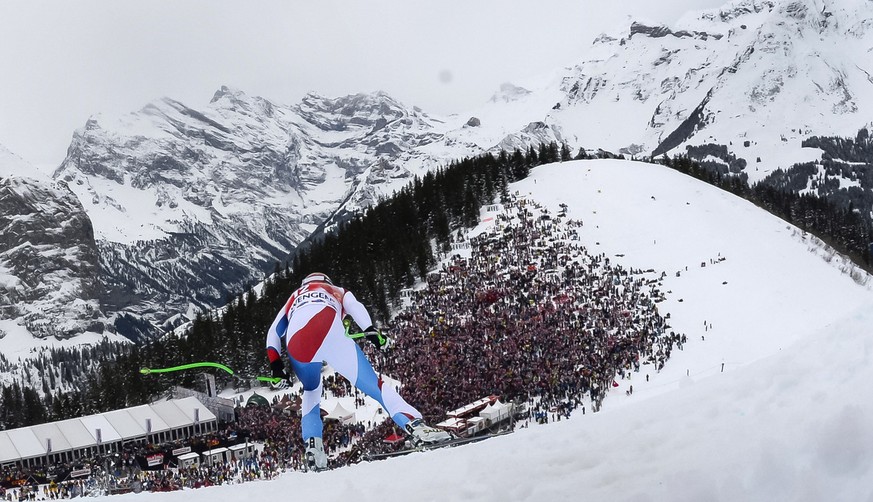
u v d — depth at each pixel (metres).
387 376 86.31
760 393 6.75
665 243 127.25
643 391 75.94
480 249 128.50
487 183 155.88
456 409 71.81
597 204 144.00
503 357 85.62
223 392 109.00
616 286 109.88
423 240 133.00
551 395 75.50
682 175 164.88
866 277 123.81
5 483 65.00
